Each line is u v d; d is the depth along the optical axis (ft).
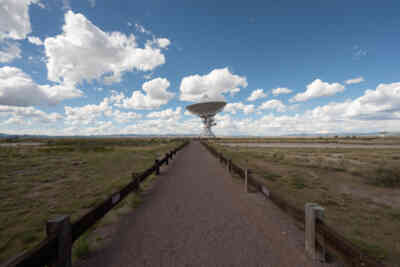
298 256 7.84
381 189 20.43
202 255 8.04
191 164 38.78
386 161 40.65
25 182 23.66
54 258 5.98
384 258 7.99
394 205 15.26
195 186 20.66
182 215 12.60
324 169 32.48
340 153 64.39
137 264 7.51
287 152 67.92
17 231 11.15
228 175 26.96
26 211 14.33
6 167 36.06
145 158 51.65
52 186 21.66
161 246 8.81
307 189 20.04
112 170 32.58
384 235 10.19
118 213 13.02
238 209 13.69
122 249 8.60
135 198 16.01
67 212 14.14
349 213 13.48
